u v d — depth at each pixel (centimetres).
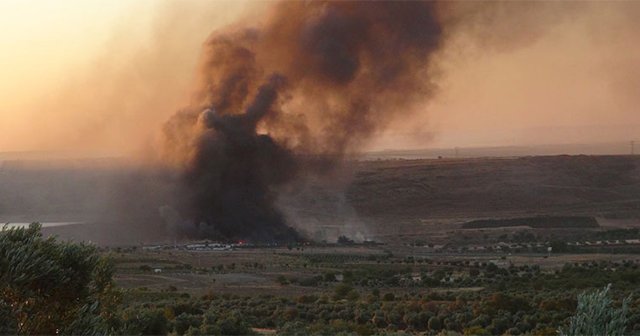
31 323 4353
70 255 4741
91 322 4594
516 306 15250
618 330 3712
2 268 4294
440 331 13438
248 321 13688
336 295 19525
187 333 10944
